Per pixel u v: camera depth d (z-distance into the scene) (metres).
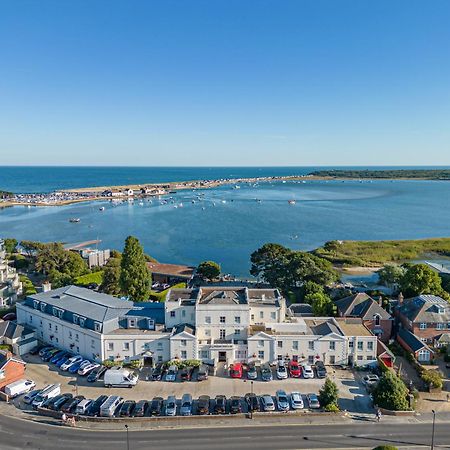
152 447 56.69
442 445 57.38
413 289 111.69
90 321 82.69
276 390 72.06
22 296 119.50
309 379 75.81
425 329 89.62
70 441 57.94
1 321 90.56
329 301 101.38
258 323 86.12
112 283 120.31
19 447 56.38
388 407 65.50
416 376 77.50
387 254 193.62
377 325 92.88
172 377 75.06
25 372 77.94
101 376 75.94
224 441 58.09
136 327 83.75
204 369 76.25
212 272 142.75
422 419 63.81
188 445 57.12
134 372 77.75
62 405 65.62
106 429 60.97
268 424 62.31
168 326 83.75
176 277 144.50
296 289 126.31
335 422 62.81
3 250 163.75
